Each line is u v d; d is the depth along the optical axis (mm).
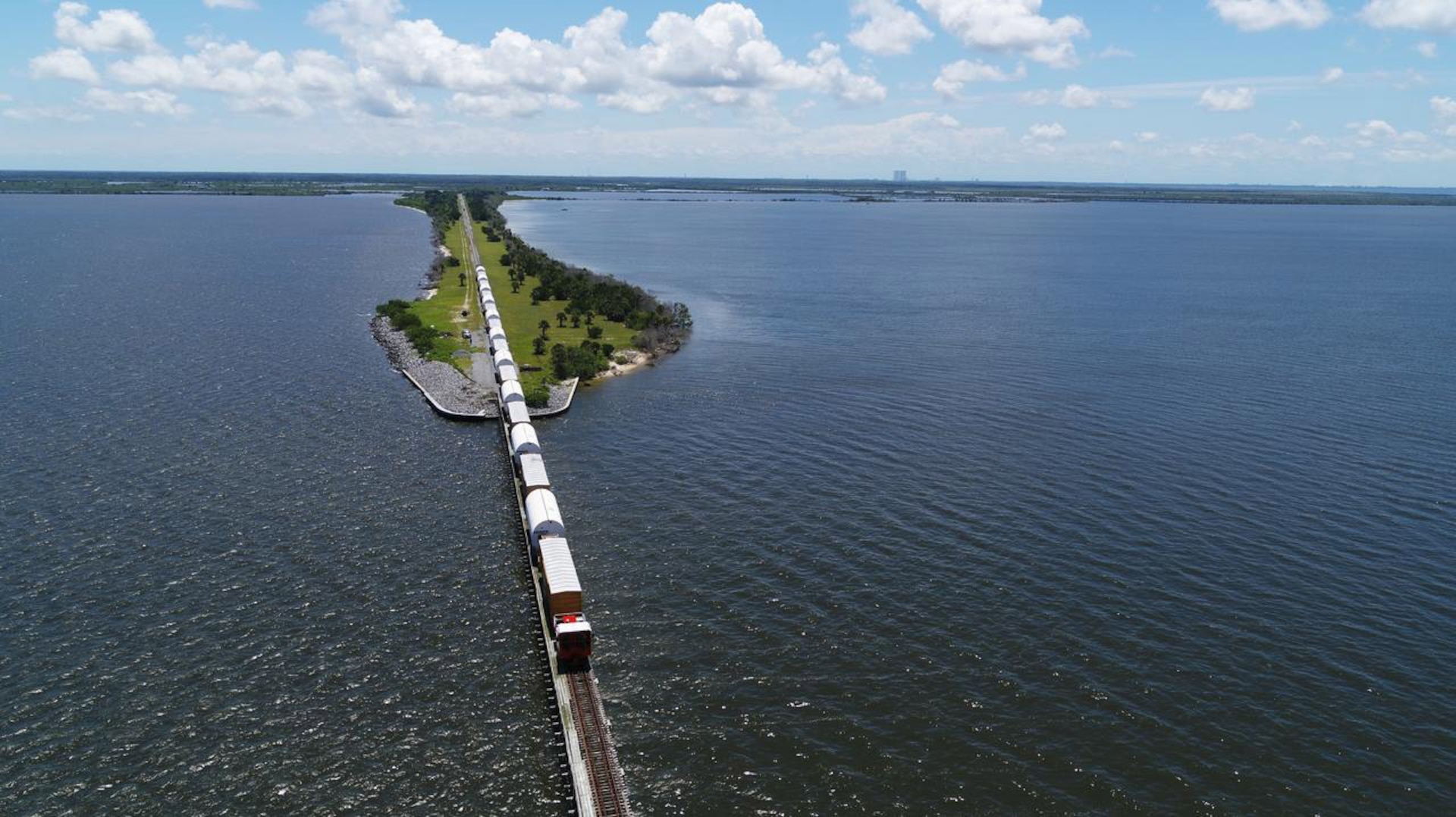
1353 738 55156
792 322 184500
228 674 60594
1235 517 84562
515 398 111938
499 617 69000
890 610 68750
